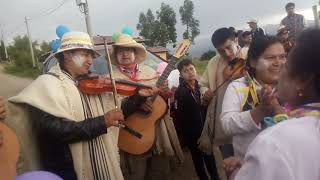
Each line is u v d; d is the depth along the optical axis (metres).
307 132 1.39
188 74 4.57
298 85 1.48
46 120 2.92
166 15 37.00
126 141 4.04
